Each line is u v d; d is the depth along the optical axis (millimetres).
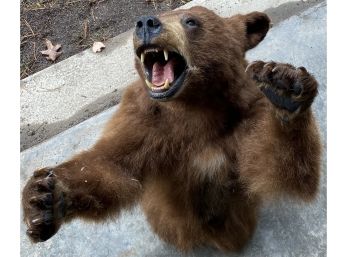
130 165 1017
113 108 1536
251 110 1007
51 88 1682
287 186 939
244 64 1052
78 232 1315
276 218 1275
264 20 1144
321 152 952
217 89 994
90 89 1660
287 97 788
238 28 1104
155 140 1029
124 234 1305
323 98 1446
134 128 1021
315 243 1238
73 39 1882
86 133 1489
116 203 984
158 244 1285
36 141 1586
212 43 992
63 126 1602
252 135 977
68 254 1291
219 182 1064
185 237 1182
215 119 1019
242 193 1088
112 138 1011
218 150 1037
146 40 911
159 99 937
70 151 1467
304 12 1629
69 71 1709
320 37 1564
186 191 1088
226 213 1136
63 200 839
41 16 1976
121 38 1770
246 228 1180
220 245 1206
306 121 860
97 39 1849
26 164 1463
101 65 1705
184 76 957
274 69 772
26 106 1656
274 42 1578
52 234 821
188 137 1036
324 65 1509
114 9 1942
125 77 1662
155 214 1163
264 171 951
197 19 998
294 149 889
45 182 801
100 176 943
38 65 1836
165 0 1930
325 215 1269
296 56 1540
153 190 1099
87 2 1979
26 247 1310
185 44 951
